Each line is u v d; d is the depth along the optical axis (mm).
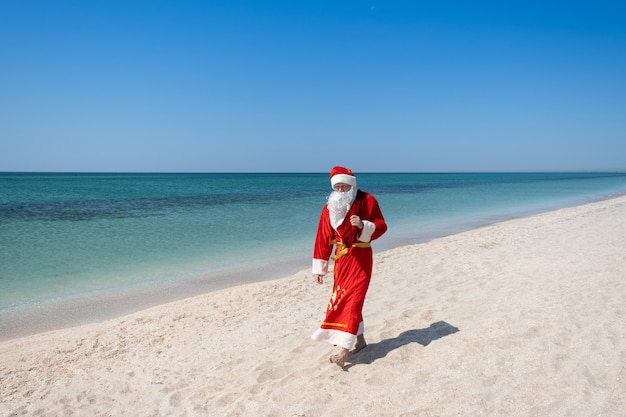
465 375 3766
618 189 52844
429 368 3979
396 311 5902
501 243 11039
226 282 9344
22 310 7621
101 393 4293
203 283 9297
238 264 11148
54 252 12914
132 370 4781
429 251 10539
